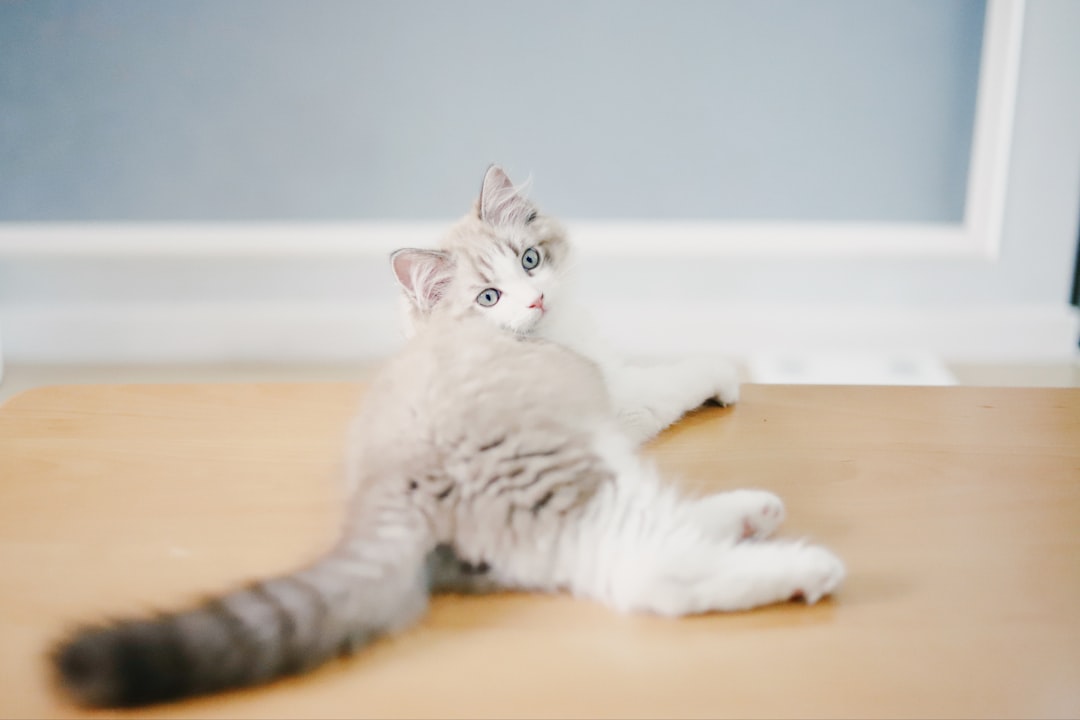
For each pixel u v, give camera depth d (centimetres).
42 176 274
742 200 282
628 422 139
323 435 142
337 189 281
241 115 271
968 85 266
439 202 283
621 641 94
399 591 95
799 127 273
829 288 286
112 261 280
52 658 81
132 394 158
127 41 262
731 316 285
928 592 101
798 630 95
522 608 100
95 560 109
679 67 267
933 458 132
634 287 287
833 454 134
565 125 274
